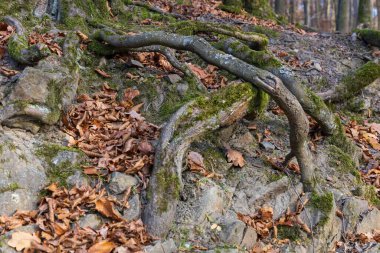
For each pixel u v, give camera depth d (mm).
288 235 4090
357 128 5891
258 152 4727
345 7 15359
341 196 4625
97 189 3852
